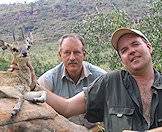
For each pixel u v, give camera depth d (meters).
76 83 1.80
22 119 1.17
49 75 1.81
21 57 1.44
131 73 1.24
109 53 4.32
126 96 1.22
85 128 1.34
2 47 1.61
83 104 1.31
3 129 1.14
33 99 1.26
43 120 1.21
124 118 1.20
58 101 1.33
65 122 1.26
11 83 1.35
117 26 4.13
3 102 1.23
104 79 1.28
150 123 1.18
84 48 1.83
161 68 3.06
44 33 10.10
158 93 1.20
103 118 1.31
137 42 1.23
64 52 1.78
